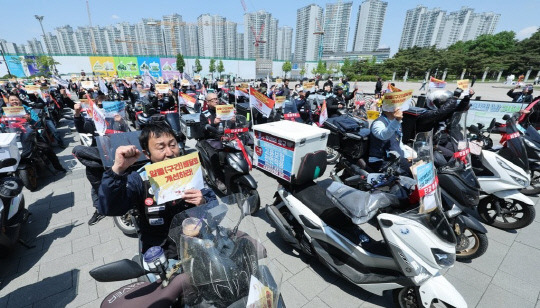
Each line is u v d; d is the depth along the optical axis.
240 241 1.54
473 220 2.95
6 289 2.62
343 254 2.59
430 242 2.03
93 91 11.88
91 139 4.44
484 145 4.35
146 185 1.74
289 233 3.05
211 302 1.28
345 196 2.30
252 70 54.84
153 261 1.33
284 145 3.11
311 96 9.74
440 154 3.56
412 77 47.56
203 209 1.62
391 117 3.44
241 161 3.97
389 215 2.18
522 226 3.56
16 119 4.70
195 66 47.78
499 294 2.65
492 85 31.73
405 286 2.21
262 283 1.40
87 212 4.02
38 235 3.46
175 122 6.04
